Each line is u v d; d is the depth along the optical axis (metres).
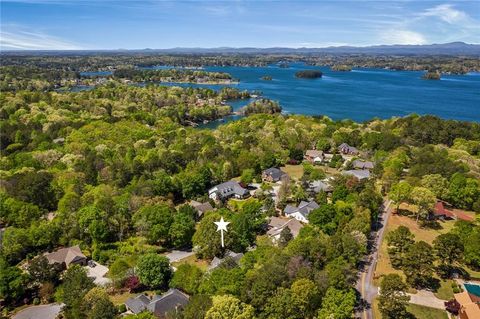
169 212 104.00
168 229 100.44
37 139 185.25
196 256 97.44
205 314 62.72
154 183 126.81
